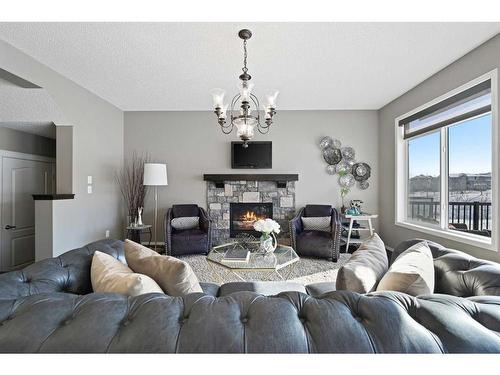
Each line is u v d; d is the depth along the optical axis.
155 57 2.62
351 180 4.51
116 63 2.75
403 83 3.33
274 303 0.81
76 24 2.06
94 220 3.73
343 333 0.71
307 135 4.55
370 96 3.83
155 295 0.89
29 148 3.76
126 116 4.53
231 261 2.29
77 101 3.33
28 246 3.71
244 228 4.62
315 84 3.35
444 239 2.97
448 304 0.83
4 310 0.78
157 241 4.55
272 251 2.57
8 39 2.28
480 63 2.43
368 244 1.69
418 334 0.72
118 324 0.74
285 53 2.54
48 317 0.75
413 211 3.74
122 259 1.73
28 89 2.77
